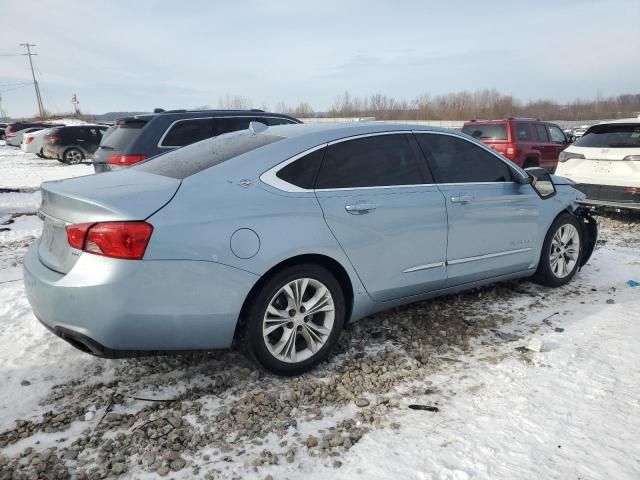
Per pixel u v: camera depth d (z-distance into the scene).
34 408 2.92
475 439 2.61
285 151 3.29
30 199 11.20
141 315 2.69
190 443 2.60
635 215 8.34
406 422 2.77
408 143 3.85
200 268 2.79
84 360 3.46
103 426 2.75
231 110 7.76
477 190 4.10
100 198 2.75
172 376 3.26
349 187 3.42
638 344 3.63
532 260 4.60
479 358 3.48
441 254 3.87
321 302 3.28
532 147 11.98
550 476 2.35
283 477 2.36
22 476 2.37
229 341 3.01
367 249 3.42
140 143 7.05
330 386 3.13
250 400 2.96
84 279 2.65
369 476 2.36
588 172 7.73
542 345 3.58
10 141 31.86
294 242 3.07
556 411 2.84
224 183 3.02
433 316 4.18
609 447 2.54
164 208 2.78
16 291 4.84
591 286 4.92
